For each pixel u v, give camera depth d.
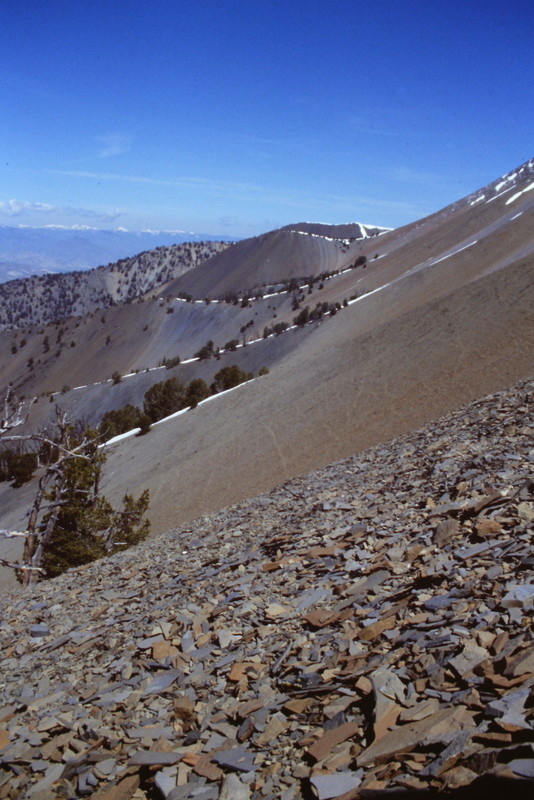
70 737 5.34
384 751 3.62
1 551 45.66
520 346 40.84
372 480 12.94
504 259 126.00
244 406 64.81
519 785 2.84
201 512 37.12
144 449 66.81
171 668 6.34
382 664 4.81
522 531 6.50
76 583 13.23
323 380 59.03
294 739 4.26
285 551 9.52
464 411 17.94
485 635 4.55
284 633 6.29
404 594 6.12
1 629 10.82
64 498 23.70
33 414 174.88
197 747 4.59
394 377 48.41
